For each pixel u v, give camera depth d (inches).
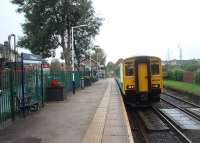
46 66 1359.5
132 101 934.4
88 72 2358.5
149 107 997.8
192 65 2251.5
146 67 913.5
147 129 641.0
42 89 742.5
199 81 1615.4
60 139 393.4
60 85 876.6
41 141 383.2
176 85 1753.2
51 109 690.2
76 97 1017.5
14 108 538.0
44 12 2017.7
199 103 1076.5
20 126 482.3
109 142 380.5
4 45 1099.9
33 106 639.1
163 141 547.2
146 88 914.1
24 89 606.2
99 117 571.2
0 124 474.0
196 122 703.7
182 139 546.3
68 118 559.2
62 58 2156.7
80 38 2112.5
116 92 1254.3
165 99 1250.0
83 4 2036.2
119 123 510.6
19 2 2033.7
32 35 2041.1
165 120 718.5
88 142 376.8
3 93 494.3
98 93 1208.8
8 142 378.9
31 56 910.4
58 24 2014.0
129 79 924.0
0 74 491.2
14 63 834.2
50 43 2068.2
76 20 2059.5
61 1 1998.0
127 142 380.2
